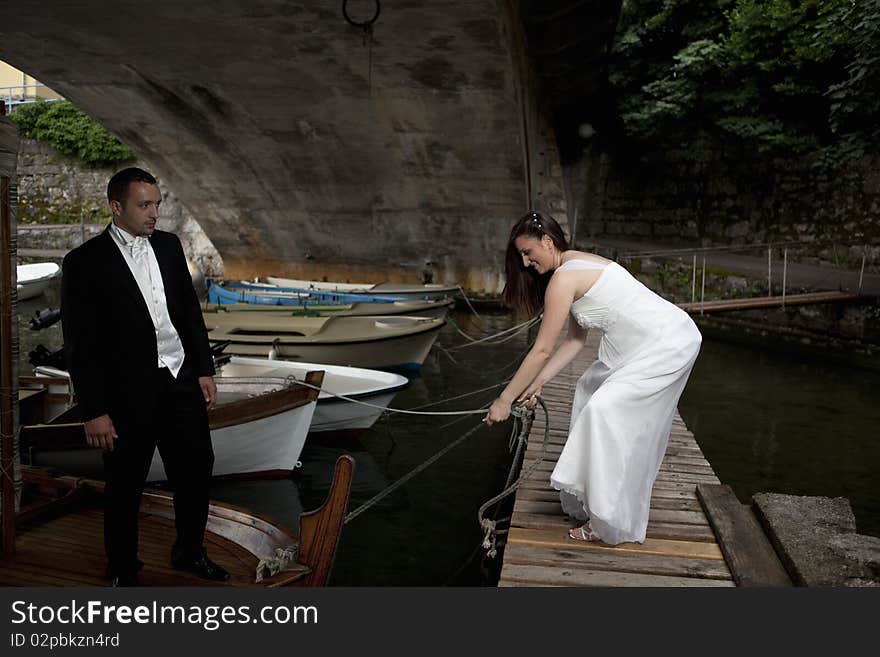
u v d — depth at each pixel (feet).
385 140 49.42
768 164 52.54
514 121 44.62
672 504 11.10
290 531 10.95
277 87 44.65
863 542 9.07
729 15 53.11
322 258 63.67
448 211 55.06
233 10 34.71
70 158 83.92
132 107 50.57
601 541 9.62
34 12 35.37
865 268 44.62
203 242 75.61
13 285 9.57
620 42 57.77
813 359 37.27
